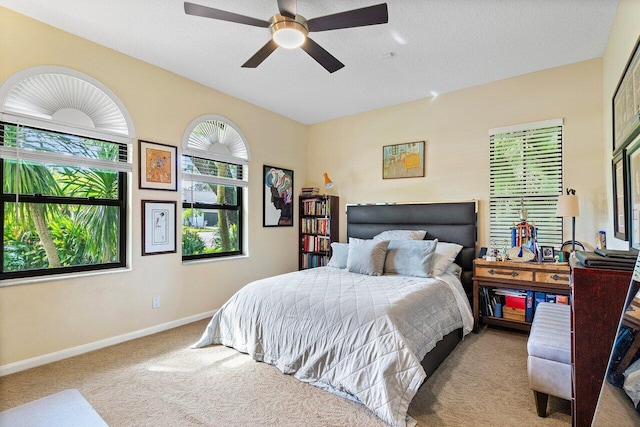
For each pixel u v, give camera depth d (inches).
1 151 94.7
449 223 151.9
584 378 63.2
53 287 103.1
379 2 90.0
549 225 131.4
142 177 125.3
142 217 125.4
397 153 172.4
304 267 199.6
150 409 77.0
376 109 180.1
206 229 154.1
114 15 96.4
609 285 61.9
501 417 73.9
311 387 86.0
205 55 120.8
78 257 113.5
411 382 73.2
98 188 118.0
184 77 139.4
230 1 90.4
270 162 182.9
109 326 115.6
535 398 75.3
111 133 116.3
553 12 93.7
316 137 205.6
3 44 93.3
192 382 89.1
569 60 124.5
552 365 71.8
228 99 158.9
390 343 78.0
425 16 95.7
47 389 85.7
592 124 123.3
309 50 92.0
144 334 124.9
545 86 132.5
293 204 197.9
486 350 111.0
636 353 44.0
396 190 173.3
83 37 108.5
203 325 137.8
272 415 74.7
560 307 97.8
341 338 85.0
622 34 88.6
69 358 104.6
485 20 97.7
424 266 125.1
